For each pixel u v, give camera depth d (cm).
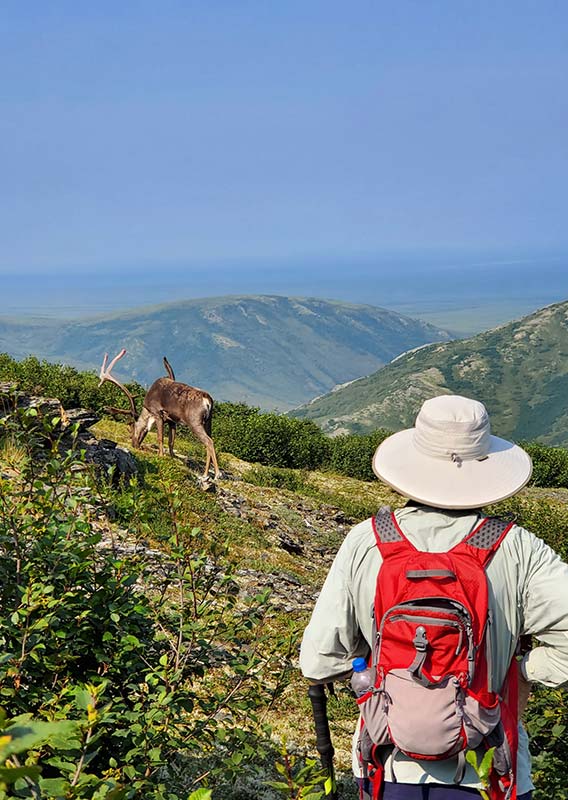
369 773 273
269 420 3278
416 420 312
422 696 257
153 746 432
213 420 3431
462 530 288
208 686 750
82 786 248
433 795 263
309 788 289
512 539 285
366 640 304
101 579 501
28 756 365
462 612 262
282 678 539
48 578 464
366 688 277
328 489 2980
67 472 585
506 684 284
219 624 537
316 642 296
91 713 274
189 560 531
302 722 836
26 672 433
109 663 469
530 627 284
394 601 272
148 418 2270
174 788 542
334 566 299
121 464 1691
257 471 2770
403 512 299
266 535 1794
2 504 506
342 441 3609
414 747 256
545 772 527
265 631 1027
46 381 2962
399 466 307
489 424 309
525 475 303
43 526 498
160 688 454
